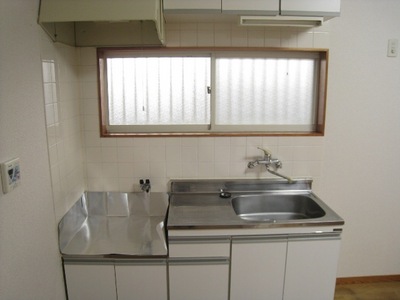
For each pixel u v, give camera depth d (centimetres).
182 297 207
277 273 206
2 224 135
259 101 246
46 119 178
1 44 135
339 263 269
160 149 240
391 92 245
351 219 263
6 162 136
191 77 240
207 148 241
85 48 225
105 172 242
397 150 254
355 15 233
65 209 206
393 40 238
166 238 203
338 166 253
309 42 233
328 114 245
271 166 246
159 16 189
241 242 200
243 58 240
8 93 140
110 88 241
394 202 262
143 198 245
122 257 199
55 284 190
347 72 240
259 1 192
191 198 237
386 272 270
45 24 174
